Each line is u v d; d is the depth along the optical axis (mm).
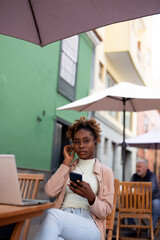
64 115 10820
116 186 3289
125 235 5488
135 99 6695
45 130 9430
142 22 19406
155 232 5801
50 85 9711
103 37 14836
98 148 14266
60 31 3227
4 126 7320
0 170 1741
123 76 18188
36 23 3223
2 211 1430
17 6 3125
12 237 1643
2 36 7215
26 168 8188
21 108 8062
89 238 2309
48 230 2090
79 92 12055
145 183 4562
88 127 2795
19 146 7980
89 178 2643
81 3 2836
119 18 2838
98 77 14406
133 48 15758
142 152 22812
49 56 9586
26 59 8281
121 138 18094
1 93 7191
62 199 2594
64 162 2664
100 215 2432
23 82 8156
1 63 7199
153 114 27031
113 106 7227
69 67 11203
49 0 2943
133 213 4949
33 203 1776
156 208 5551
